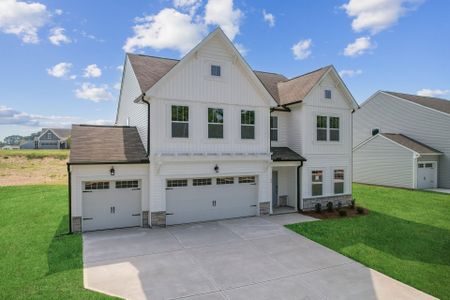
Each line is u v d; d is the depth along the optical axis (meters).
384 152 27.91
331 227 13.58
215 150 14.41
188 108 13.83
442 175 26.73
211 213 14.70
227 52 14.69
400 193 23.28
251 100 15.37
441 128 26.70
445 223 14.41
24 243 10.91
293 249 10.78
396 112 30.19
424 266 9.42
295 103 16.97
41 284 7.66
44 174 34.44
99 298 7.00
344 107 18.28
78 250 10.27
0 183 27.66
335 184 18.06
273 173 17.67
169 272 8.69
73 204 12.23
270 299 7.28
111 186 12.99
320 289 7.85
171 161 13.27
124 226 13.24
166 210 13.69
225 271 8.84
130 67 17.06
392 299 7.41
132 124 16.91
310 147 17.14
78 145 13.40
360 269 9.15
